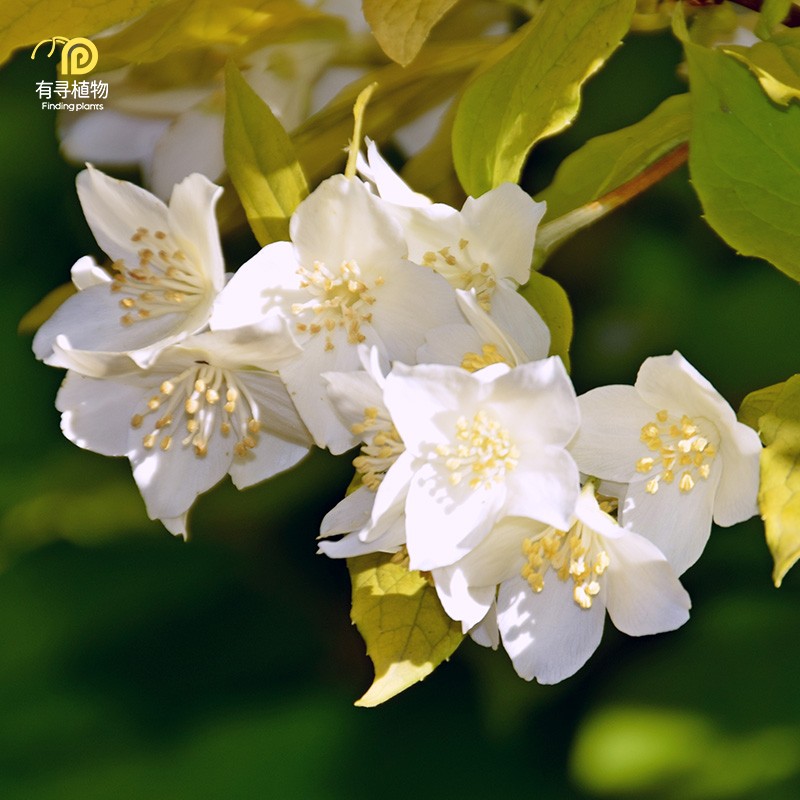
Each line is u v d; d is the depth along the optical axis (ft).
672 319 3.11
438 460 2.79
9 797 3.15
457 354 2.81
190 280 2.85
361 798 3.16
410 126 3.04
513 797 3.16
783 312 3.09
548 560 2.83
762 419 2.76
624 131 2.92
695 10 2.93
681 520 2.81
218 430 2.88
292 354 2.80
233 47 2.99
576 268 3.12
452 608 2.79
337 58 3.03
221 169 3.05
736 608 3.13
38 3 2.85
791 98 2.79
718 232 2.80
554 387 2.76
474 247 2.83
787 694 3.10
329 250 2.81
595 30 2.82
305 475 3.15
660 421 2.81
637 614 2.81
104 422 2.88
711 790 3.09
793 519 2.72
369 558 2.83
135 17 2.86
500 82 2.84
